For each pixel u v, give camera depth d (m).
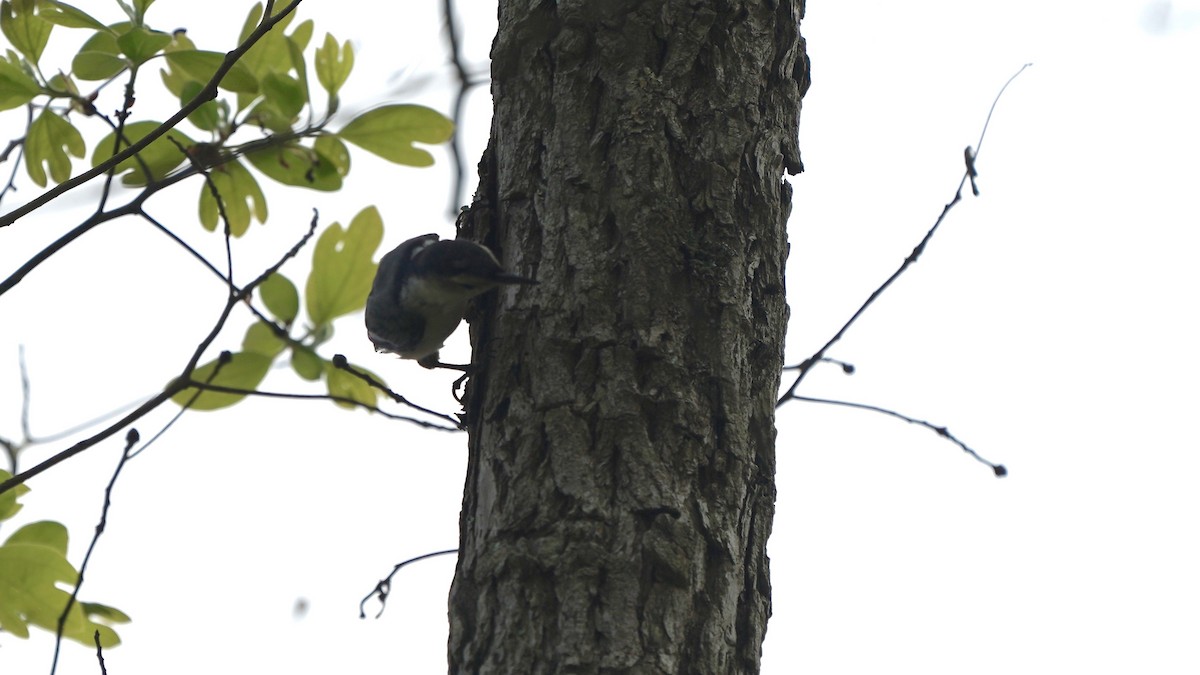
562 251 6.56
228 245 7.84
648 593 5.73
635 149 6.65
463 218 7.92
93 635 7.98
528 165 6.90
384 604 6.96
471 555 6.12
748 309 6.54
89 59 7.94
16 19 8.16
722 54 6.92
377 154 8.84
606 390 6.14
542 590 5.75
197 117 8.54
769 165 6.89
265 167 8.84
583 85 6.88
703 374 6.27
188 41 8.54
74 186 7.68
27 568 7.85
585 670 5.54
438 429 7.59
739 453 6.20
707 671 5.70
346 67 8.73
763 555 6.23
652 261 6.43
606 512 5.88
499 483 6.16
